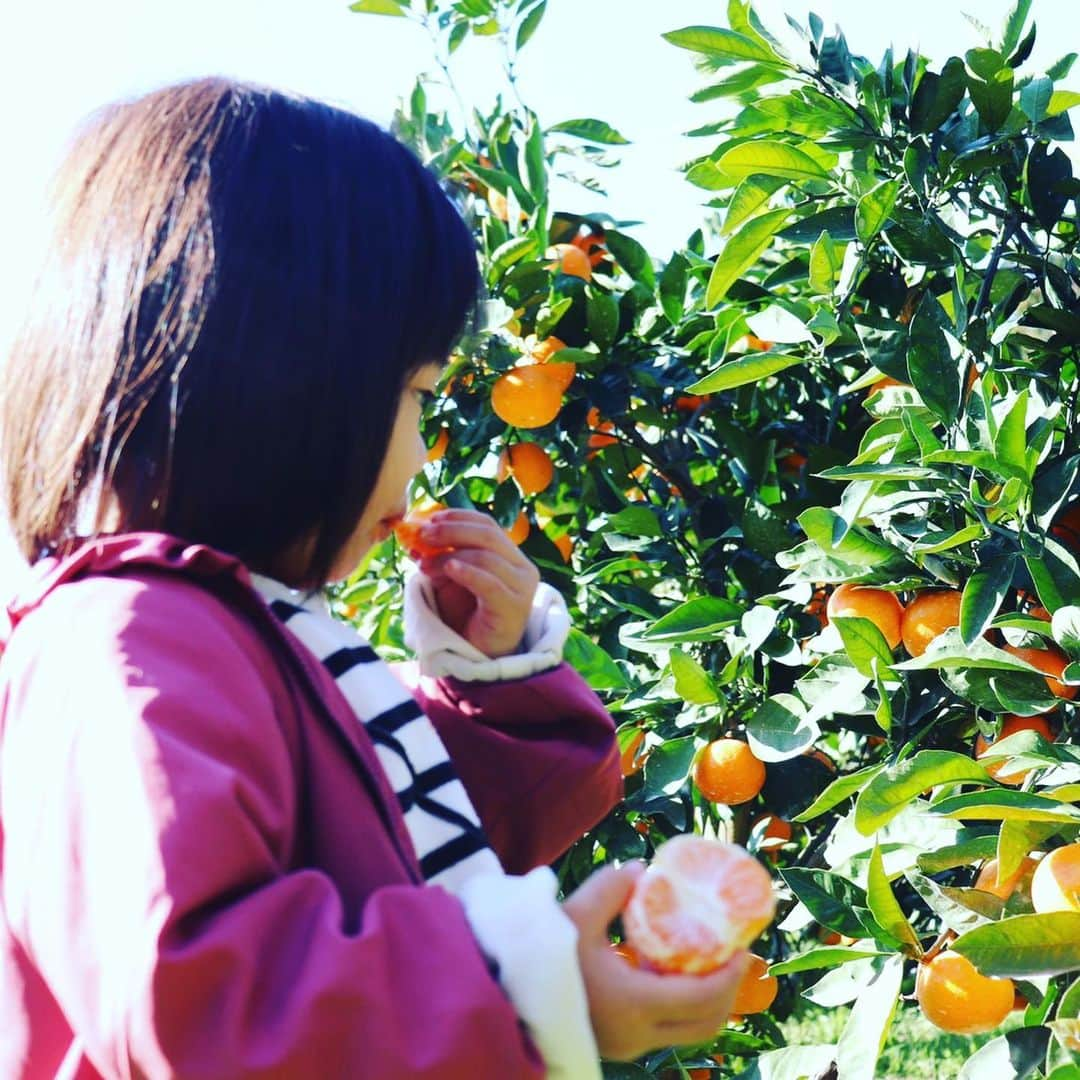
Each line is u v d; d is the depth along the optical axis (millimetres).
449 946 697
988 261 2061
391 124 1125
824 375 2451
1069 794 1406
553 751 1196
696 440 2486
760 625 1930
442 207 1009
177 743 709
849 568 1777
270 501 908
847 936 1604
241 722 757
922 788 1466
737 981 742
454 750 1195
